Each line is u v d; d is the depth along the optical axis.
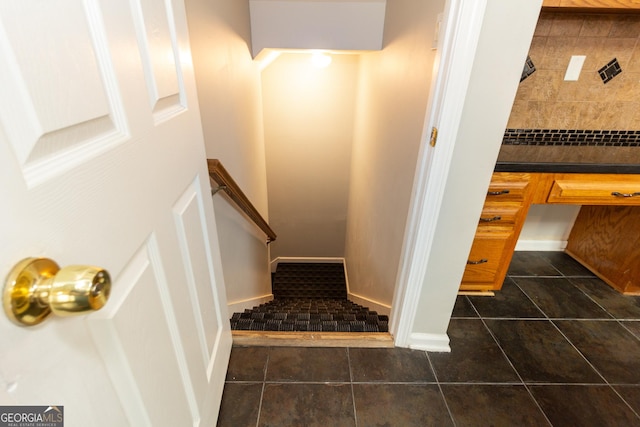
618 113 1.81
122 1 0.48
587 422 1.16
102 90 0.43
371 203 2.35
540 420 1.16
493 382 1.28
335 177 3.88
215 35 1.34
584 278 1.97
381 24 1.99
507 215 1.58
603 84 1.75
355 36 2.03
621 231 1.81
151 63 0.58
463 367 1.34
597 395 1.25
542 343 1.49
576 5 1.38
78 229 0.38
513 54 0.86
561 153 1.67
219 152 1.44
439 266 1.21
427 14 1.14
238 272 1.88
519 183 1.50
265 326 1.53
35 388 0.33
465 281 1.77
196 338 0.84
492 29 0.83
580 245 2.11
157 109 0.61
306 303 3.13
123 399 0.50
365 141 2.64
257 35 2.08
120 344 0.48
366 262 2.57
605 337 1.54
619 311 1.70
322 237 4.36
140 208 0.54
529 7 0.81
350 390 1.22
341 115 3.46
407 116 1.40
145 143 0.55
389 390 1.23
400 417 1.14
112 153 0.45
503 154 1.63
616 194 1.49
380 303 1.99
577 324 1.61
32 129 0.32
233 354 1.34
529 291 1.84
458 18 0.83
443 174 1.03
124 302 0.49
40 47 0.33
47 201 0.34
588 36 1.65
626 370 1.36
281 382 1.24
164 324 0.64
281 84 3.27
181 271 0.73
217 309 1.08
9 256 0.29
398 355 1.37
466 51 0.85
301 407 1.16
